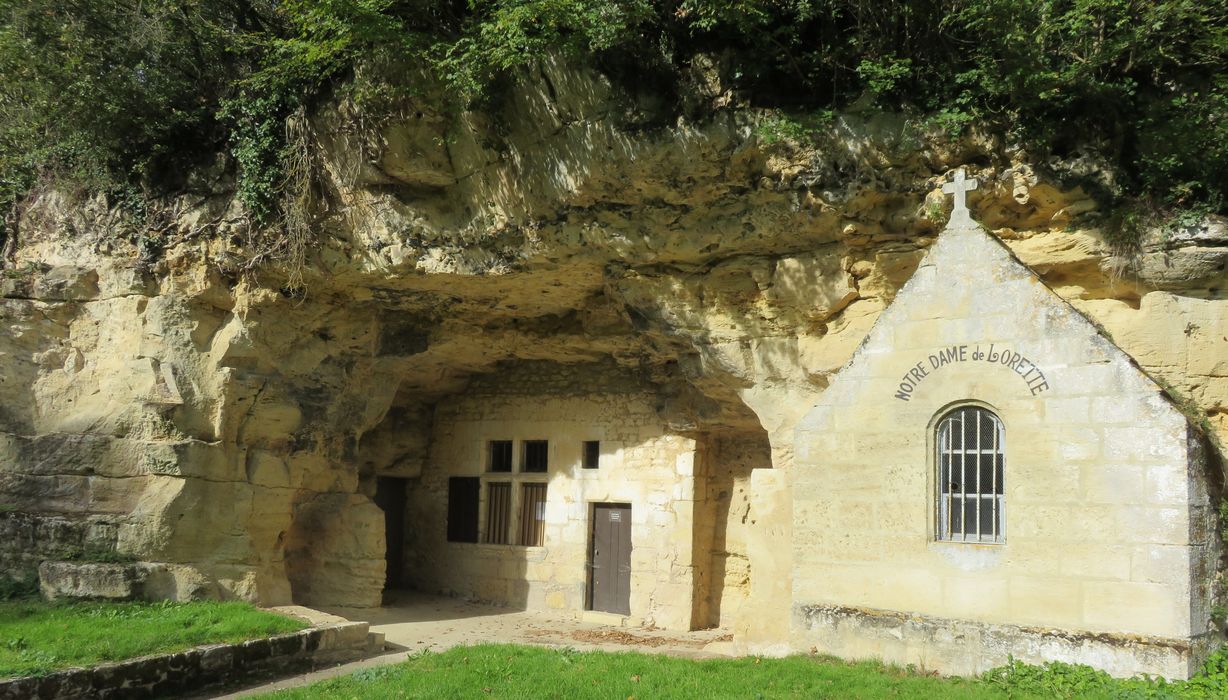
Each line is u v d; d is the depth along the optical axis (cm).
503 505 1670
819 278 1141
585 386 1608
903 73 992
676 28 1073
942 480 878
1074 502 802
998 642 815
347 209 1307
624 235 1191
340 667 1112
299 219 1291
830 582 916
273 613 1202
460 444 1725
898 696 757
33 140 1445
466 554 1684
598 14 1017
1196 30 939
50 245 1449
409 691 859
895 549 884
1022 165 991
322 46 1142
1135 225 956
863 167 1049
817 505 932
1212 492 821
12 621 1088
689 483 1462
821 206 1078
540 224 1212
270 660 1055
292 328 1409
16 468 1320
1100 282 1003
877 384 918
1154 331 960
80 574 1212
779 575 1081
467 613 1539
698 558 1455
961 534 862
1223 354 933
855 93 1052
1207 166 933
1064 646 784
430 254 1293
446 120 1192
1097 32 955
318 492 1483
